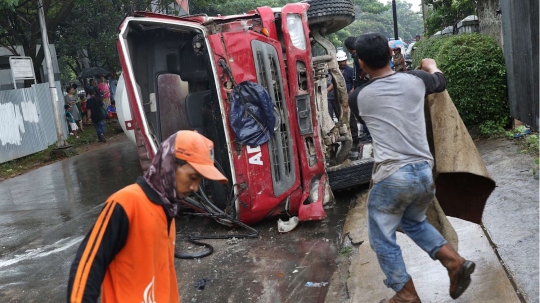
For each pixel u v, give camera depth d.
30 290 5.18
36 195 9.64
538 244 4.04
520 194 5.07
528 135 6.86
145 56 7.00
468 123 7.82
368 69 3.36
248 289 4.61
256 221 6.16
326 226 5.96
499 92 7.54
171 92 7.20
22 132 14.64
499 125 7.59
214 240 5.93
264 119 5.84
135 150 13.98
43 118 15.95
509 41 6.99
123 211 2.19
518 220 4.54
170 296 2.46
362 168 6.73
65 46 21.20
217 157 6.49
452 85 7.66
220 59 5.77
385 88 3.24
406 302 3.37
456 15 13.45
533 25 5.96
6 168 13.30
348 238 5.42
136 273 2.24
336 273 4.67
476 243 4.35
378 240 3.36
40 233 7.11
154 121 7.11
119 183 9.79
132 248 2.23
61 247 6.39
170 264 2.46
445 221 3.70
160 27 6.60
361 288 4.15
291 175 6.07
